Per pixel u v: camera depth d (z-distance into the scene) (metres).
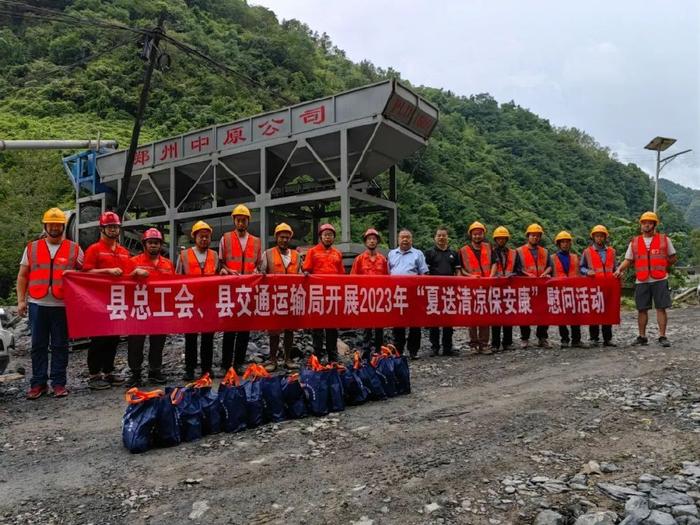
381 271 7.84
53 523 2.98
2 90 51.22
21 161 36.88
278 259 7.22
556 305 8.41
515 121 116.00
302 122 12.21
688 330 10.80
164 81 51.09
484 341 8.29
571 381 5.94
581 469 3.51
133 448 4.08
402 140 12.16
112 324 6.09
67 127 43.72
